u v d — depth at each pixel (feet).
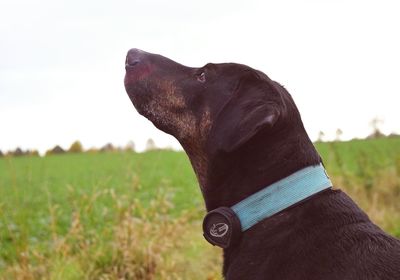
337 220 3.66
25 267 7.13
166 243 7.37
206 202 4.07
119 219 7.85
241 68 3.99
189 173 19.81
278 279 3.58
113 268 6.97
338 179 10.39
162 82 4.33
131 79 4.50
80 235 7.79
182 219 8.30
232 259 3.80
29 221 10.23
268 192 3.75
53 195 15.05
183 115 4.21
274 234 3.67
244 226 3.77
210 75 4.12
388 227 8.54
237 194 3.84
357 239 3.58
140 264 7.04
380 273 3.42
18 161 30.78
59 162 30.81
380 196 9.80
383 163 11.48
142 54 4.57
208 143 4.01
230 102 3.87
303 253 3.58
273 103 3.71
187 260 7.32
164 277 6.79
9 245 8.80
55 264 7.23
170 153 29.63
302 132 3.88
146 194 13.75
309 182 3.74
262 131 3.77
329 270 3.50
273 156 3.78
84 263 7.12
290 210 3.70
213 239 3.80
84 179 19.71
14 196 10.91
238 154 3.82
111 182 16.20
